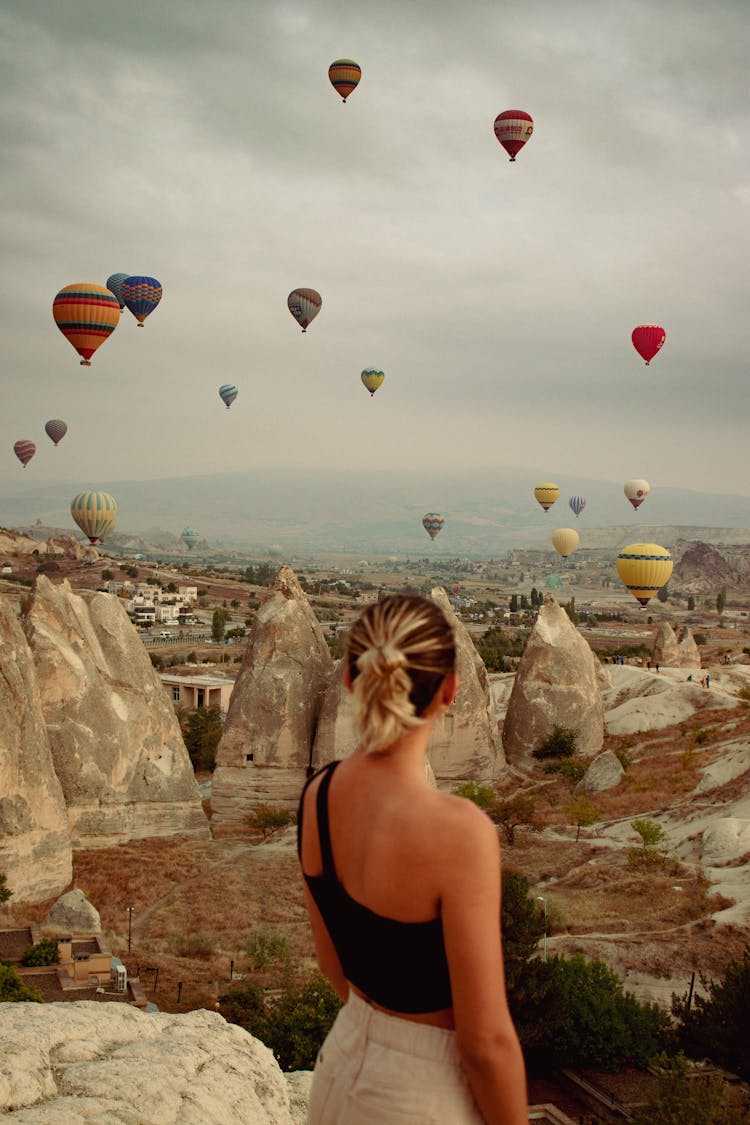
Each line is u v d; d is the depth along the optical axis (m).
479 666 77.50
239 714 68.31
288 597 71.81
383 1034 3.38
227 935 42.94
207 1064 7.70
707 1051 31.53
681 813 58.47
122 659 61.62
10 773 46.91
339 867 3.39
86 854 55.06
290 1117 7.56
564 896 46.62
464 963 3.12
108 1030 7.96
